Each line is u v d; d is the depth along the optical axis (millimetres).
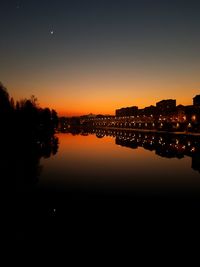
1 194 23109
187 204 21000
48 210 19078
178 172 35000
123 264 12094
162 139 90938
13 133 64438
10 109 63938
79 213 18594
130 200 22125
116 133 143875
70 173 33750
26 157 46062
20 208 19453
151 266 11969
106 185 27359
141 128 185000
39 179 29781
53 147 65562
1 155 45938
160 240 14391
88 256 12688
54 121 152625
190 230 15711
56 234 14961
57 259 12383
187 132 112188
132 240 14344
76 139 96875
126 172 34906
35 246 13555
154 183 28516
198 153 53562
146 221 17156
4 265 11898
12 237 14602
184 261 12344
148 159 46875
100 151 58438
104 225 16406
